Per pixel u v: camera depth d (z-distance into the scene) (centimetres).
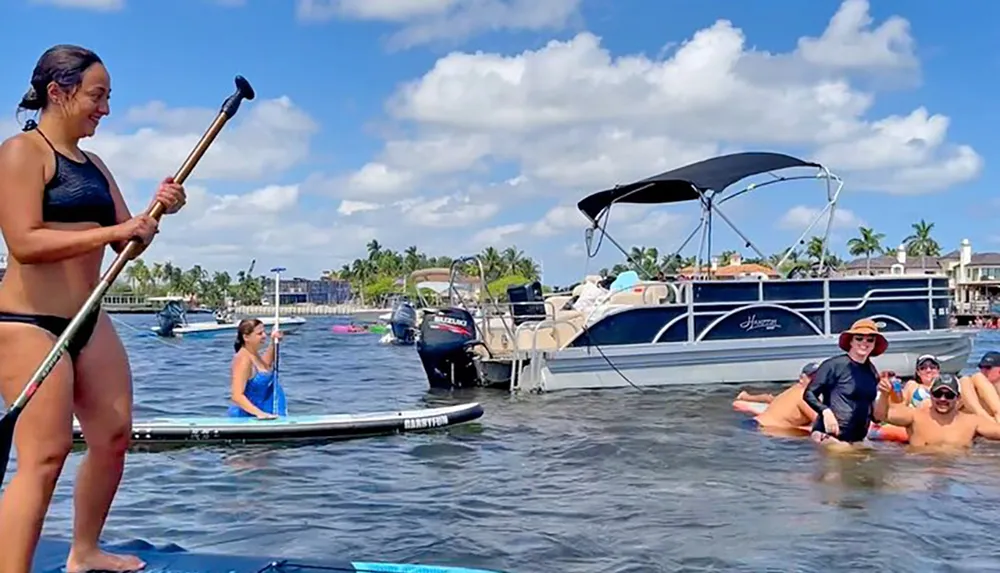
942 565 491
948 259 9000
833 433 880
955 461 786
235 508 628
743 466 773
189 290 13700
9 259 322
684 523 581
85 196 326
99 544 400
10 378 321
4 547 311
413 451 858
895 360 1522
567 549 525
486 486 700
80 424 352
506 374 1478
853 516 596
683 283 1455
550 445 888
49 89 322
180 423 887
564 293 1791
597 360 1420
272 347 1004
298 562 383
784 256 1521
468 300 1738
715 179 1421
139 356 2689
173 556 386
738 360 1467
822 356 1491
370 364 2302
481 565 495
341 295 14000
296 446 879
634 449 860
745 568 486
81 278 334
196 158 336
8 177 311
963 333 1552
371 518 600
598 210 1597
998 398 898
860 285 1521
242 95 347
